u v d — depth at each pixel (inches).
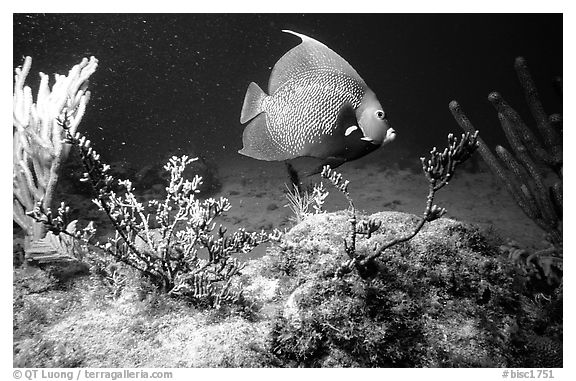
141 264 113.9
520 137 152.3
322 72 105.2
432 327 98.6
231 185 466.9
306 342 91.5
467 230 117.0
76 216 289.4
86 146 96.2
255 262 138.2
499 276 111.7
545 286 145.2
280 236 115.4
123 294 116.1
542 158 148.3
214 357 89.7
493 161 160.2
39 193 147.3
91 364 91.7
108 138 831.1
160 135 938.7
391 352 92.4
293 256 115.0
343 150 107.4
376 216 120.0
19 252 153.9
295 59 107.7
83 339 99.3
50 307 116.6
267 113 112.3
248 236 112.2
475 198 416.5
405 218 119.3
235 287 116.7
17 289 125.3
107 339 98.9
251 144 115.8
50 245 137.5
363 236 108.3
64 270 136.9
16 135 150.8
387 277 99.2
